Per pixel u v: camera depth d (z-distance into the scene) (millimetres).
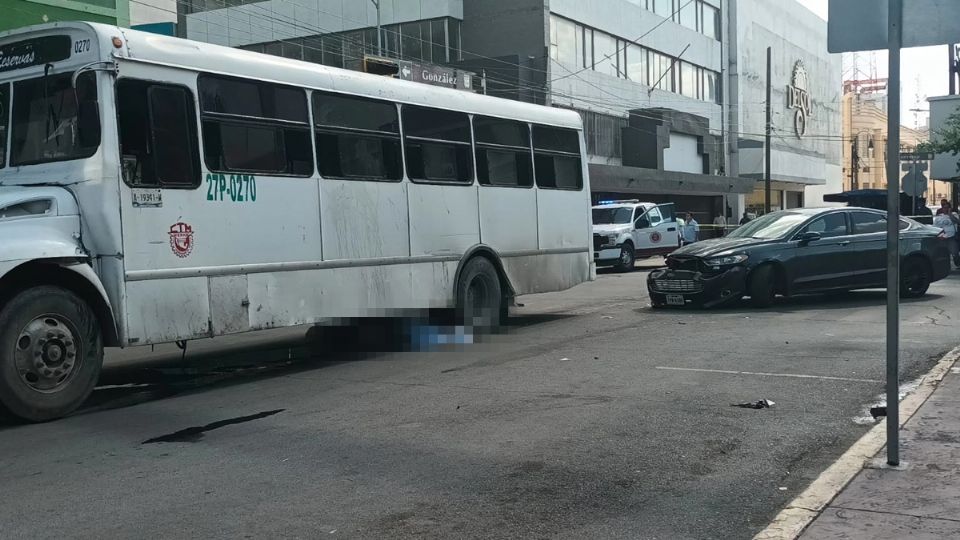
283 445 6270
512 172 12375
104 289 7379
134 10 23625
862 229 14680
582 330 12016
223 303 8242
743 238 14320
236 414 7332
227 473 5609
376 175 10055
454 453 5965
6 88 7980
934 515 4445
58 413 7242
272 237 8734
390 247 10188
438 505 4941
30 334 7047
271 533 4531
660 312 13953
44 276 7258
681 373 8625
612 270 26469
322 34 38000
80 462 5953
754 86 54188
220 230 8234
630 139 40406
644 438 6273
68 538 4516
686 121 44562
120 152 7453
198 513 4855
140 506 4996
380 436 6449
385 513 4816
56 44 7645
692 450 5977
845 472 5176
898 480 5000
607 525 4621
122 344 7445
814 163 62094
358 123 9852
